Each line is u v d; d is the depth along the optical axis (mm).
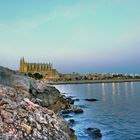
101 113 52344
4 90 18219
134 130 34125
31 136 13297
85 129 31609
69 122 37469
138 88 173500
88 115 48156
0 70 32531
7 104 15578
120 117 46750
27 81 34969
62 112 47250
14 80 32812
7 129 12945
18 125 13680
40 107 17750
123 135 30875
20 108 15812
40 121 15328
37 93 40000
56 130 15422
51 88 48875
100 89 170875
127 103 75188
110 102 79062
